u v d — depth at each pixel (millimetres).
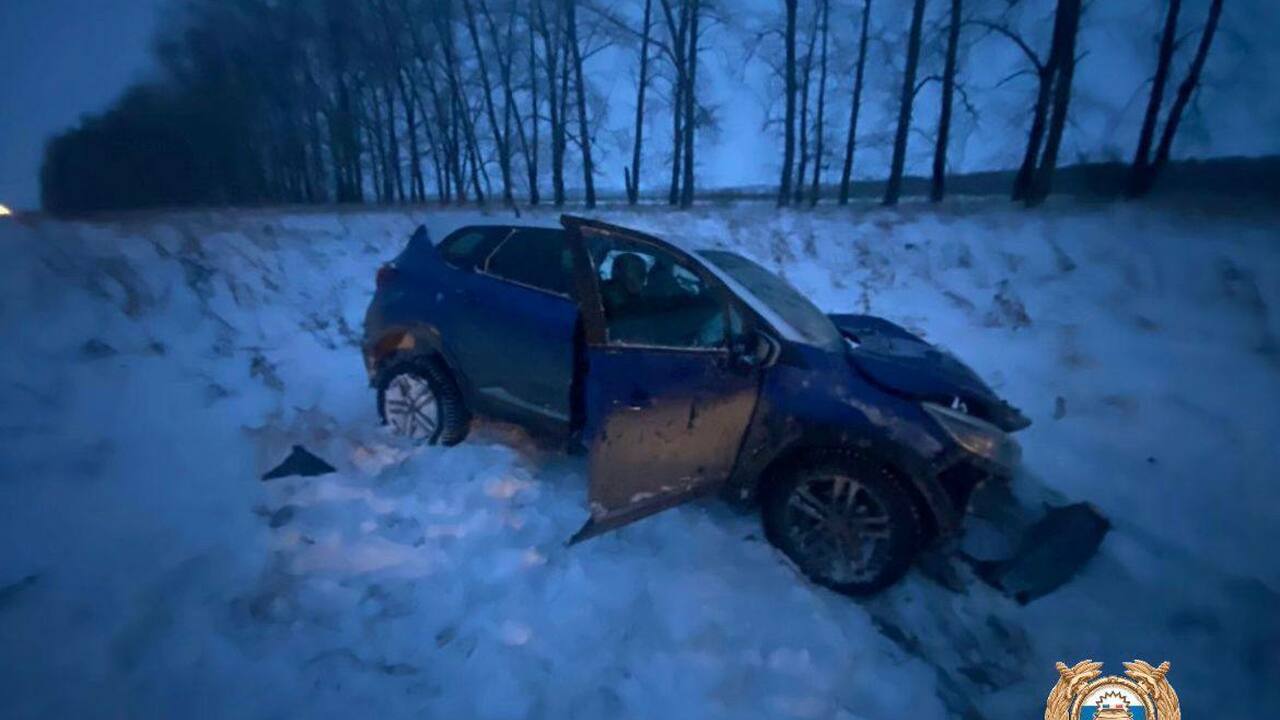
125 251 10695
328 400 5301
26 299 7625
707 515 3717
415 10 32594
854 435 3082
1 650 2506
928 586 3244
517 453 4328
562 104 30656
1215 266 8977
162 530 3340
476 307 4129
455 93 33469
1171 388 5656
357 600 2945
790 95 24969
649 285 3793
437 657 2654
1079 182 23938
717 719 2447
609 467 3316
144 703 2346
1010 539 3438
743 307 3357
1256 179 18688
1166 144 18875
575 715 2424
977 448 3047
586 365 3723
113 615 2719
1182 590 3219
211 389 5391
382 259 12273
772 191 41875
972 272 10250
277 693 2424
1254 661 2795
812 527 3270
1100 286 9008
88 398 5062
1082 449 4641
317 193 45281
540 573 3188
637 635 2832
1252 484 4121
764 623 2943
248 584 2980
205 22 35906
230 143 39906
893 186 22938
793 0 24344
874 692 2633
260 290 8992
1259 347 6500
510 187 33531
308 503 3670
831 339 3551
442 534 3465
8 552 3082
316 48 36469
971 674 2766
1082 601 3156
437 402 4340
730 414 3287
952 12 20891
